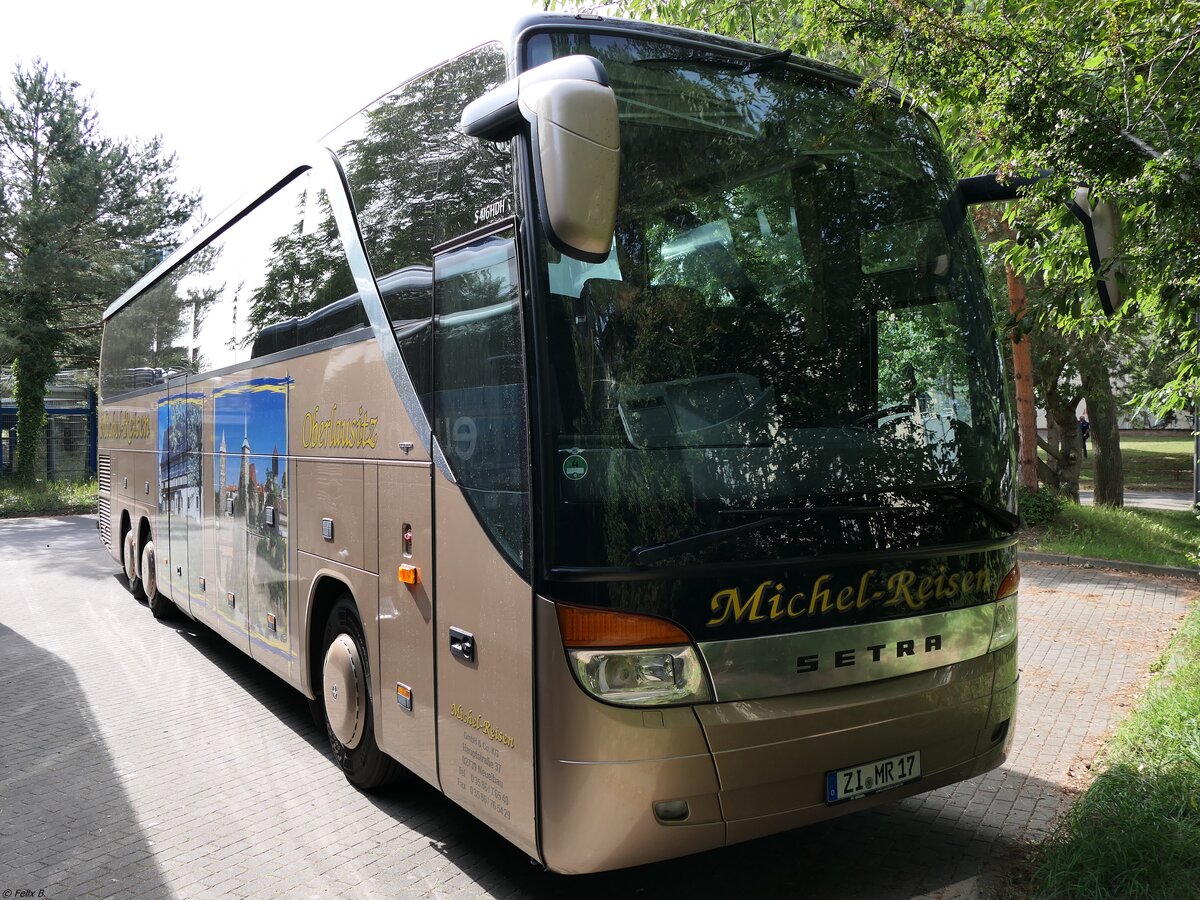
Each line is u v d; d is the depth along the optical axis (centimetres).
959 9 515
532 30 351
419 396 396
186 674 737
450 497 367
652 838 308
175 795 487
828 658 331
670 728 305
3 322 2336
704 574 311
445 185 383
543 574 307
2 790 495
